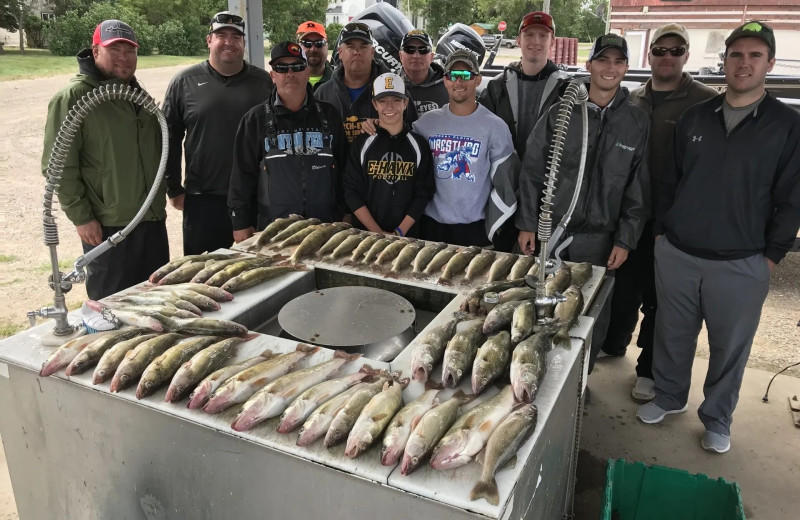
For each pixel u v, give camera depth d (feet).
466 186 11.03
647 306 11.61
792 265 19.01
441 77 13.71
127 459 6.02
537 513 5.91
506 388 5.57
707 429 10.21
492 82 12.73
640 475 8.23
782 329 14.60
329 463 4.80
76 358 5.99
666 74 10.94
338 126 11.50
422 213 11.42
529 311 6.59
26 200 24.75
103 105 10.20
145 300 7.30
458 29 17.13
